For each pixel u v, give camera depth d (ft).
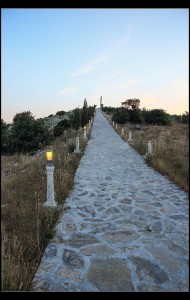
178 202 21.83
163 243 14.62
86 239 15.08
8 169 37.50
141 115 132.36
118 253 13.52
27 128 78.43
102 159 44.91
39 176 27.02
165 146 43.37
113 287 10.85
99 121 163.84
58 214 18.57
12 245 13.10
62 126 103.55
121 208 20.40
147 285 10.99
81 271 11.93
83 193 24.54
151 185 27.48
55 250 13.79
